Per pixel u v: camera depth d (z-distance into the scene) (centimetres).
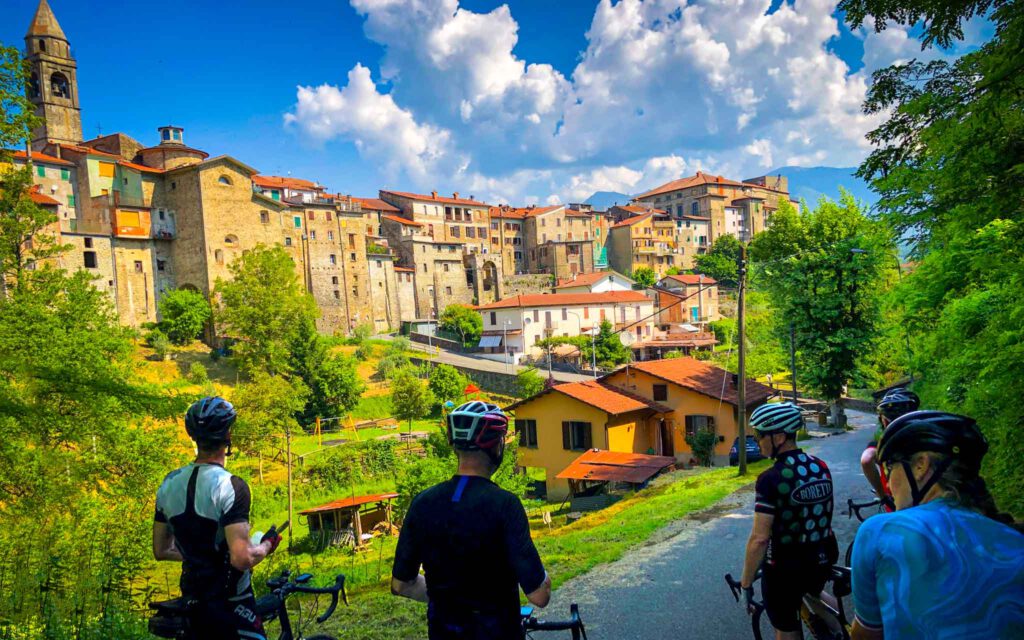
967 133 676
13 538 765
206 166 6938
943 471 210
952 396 1003
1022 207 733
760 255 5409
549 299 7962
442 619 289
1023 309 741
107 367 1561
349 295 8331
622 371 3391
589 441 2977
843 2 683
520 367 7038
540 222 11738
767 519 386
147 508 1036
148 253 6825
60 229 6128
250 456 3684
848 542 975
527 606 376
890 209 953
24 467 810
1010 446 714
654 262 12194
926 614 189
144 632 632
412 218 10362
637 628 727
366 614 825
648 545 1127
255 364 5916
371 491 3712
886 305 1235
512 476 2242
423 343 8400
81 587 704
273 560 1355
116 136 7450
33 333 1549
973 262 823
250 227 7306
